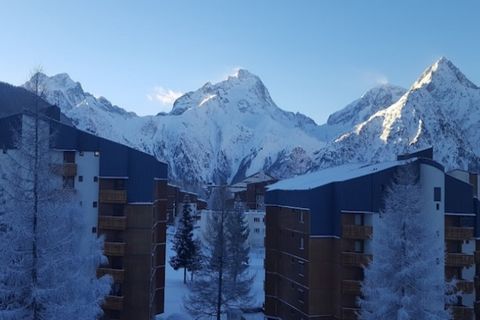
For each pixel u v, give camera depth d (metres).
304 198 56.22
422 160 52.81
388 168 53.97
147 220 53.38
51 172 28.66
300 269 57.81
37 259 27.30
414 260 37.62
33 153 28.00
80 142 52.91
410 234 38.16
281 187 67.50
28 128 28.17
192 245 94.62
